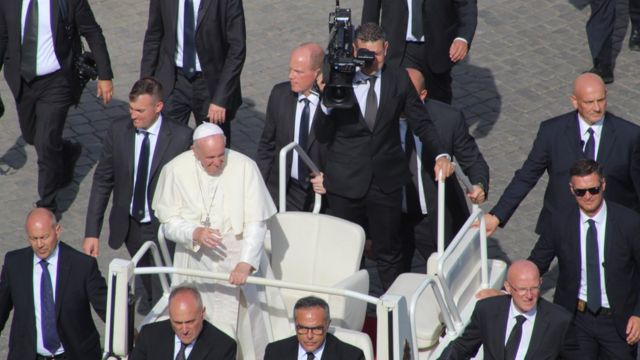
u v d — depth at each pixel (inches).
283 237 1317.7
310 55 1353.3
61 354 1248.8
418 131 1321.4
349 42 1230.3
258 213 1218.6
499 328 1120.8
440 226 1264.8
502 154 1813.5
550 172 1323.8
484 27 2151.8
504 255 1600.6
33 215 1217.4
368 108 1295.5
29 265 1237.7
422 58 1701.5
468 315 1277.1
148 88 1363.2
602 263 1208.8
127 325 1171.9
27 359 1245.7
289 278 1323.8
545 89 1973.4
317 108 1316.4
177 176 1238.3
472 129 1877.5
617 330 1224.2
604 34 1937.7
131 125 1397.6
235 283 1173.1
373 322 1396.4
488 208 1681.8
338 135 1322.6
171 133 1392.7
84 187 1770.4
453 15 1692.9
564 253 1222.3
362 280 1250.6
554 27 2150.6
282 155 1348.4
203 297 1243.8
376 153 1315.2
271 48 2100.1
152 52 1638.8
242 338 1241.4
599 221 1205.7
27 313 1238.3
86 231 1407.5
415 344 1141.7
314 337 1091.9
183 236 1209.4
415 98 1309.1
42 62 1640.0
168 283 1379.2
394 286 1296.8
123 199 1408.7
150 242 1232.8
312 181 1380.4
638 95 1947.6
